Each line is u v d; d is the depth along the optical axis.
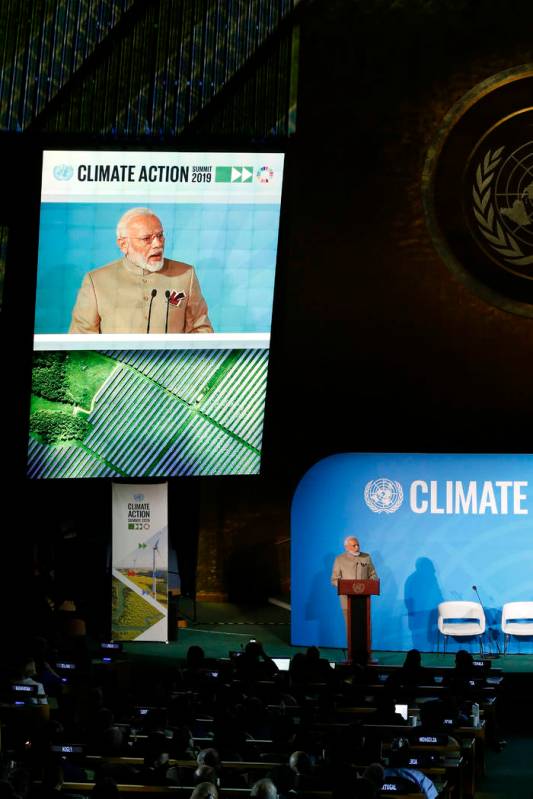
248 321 19.89
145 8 20.19
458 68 20.61
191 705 12.80
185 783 10.13
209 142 19.55
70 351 19.84
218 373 20.02
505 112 20.61
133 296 19.73
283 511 21.98
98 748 10.94
